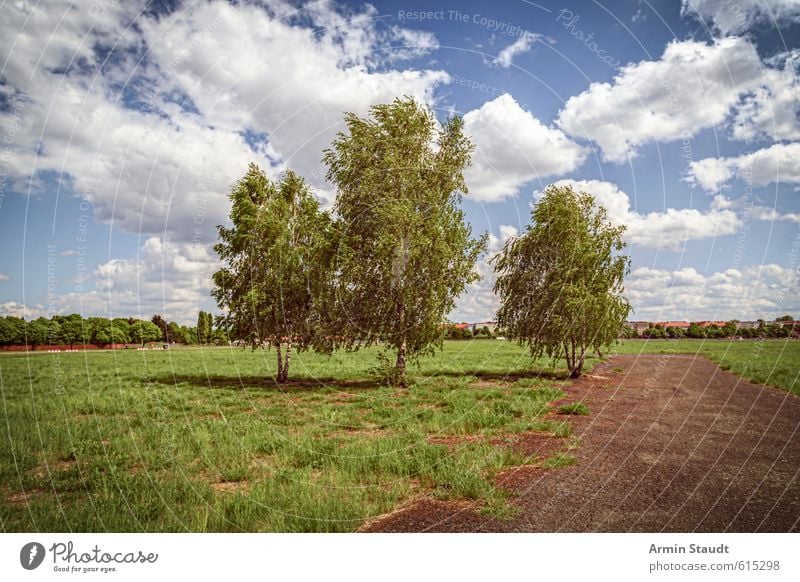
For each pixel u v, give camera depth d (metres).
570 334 21.56
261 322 21.38
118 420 13.09
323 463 8.92
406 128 20.48
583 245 20.81
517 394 16.86
